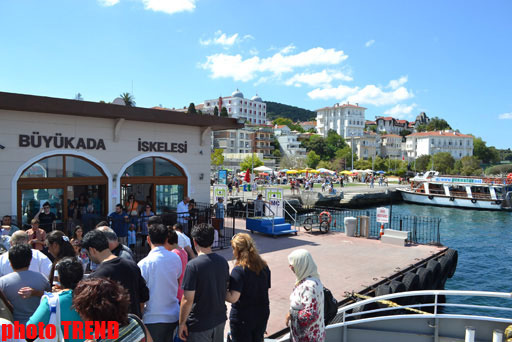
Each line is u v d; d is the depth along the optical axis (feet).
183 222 37.45
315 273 11.40
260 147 358.23
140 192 46.42
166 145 44.04
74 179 36.68
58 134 35.42
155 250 13.43
